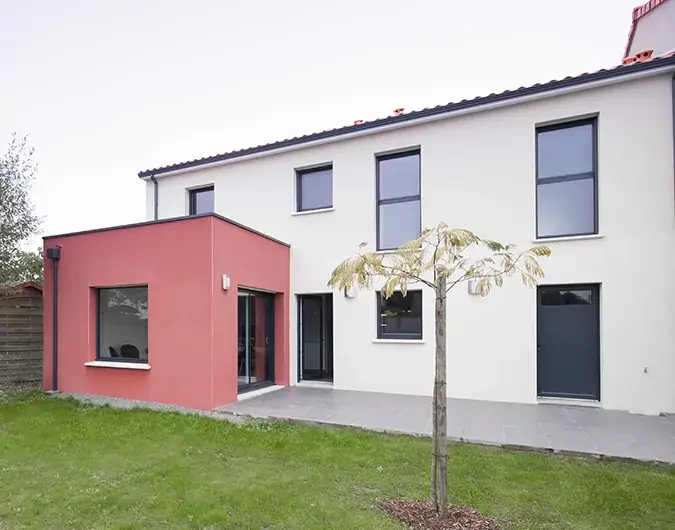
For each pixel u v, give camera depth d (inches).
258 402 316.2
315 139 398.9
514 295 325.1
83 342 358.3
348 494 157.5
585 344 313.7
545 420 261.1
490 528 132.8
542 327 325.1
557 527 134.5
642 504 149.5
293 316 405.7
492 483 166.7
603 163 305.6
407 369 354.6
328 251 394.6
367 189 382.3
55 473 178.5
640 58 311.7
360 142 387.2
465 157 346.0
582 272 308.0
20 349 417.1
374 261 137.8
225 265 318.0
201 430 240.8
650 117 295.3
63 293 370.9
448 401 321.7
